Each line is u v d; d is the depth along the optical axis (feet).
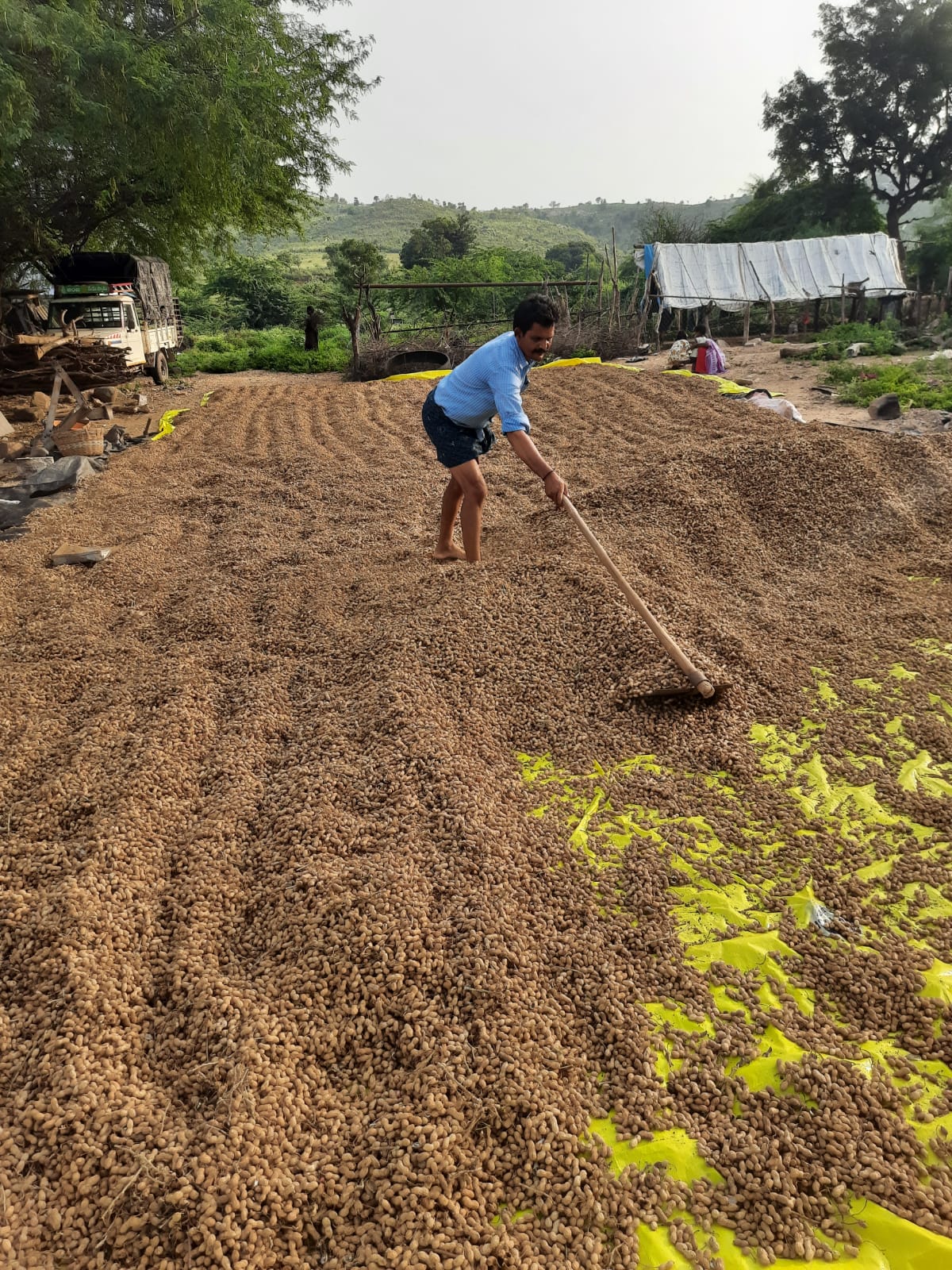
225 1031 8.11
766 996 8.56
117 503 25.88
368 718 13.21
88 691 14.71
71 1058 7.72
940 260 85.40
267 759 12.64
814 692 13.70
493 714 13.50
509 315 83.25
